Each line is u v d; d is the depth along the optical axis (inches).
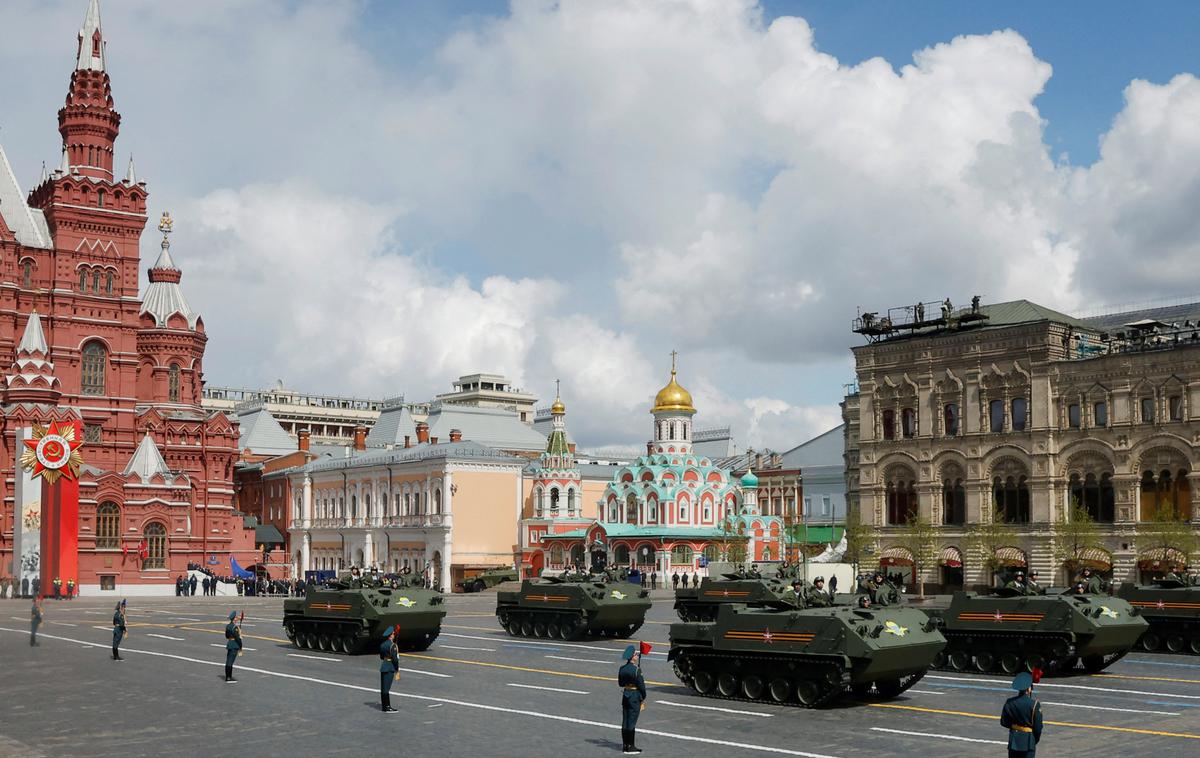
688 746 1024.9
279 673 1557.6
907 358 3324.3
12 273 4360.2
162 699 1316.4
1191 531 2716.5
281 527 5546.3
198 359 4945.9
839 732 1088.8
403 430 6264.8
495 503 4687.5
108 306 4534.9
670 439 4672.7
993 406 3147.1
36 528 3939.5
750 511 4734.3
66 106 4562.0
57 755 1002.1
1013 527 3065.9
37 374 4202.8
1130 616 1556.3
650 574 4350.4
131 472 4269.2
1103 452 2920.8
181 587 4143.7
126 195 4598.9
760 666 1280.8
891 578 2573.8
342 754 999.6
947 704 1263.5
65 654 1820.9
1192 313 3565.5
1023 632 1502.2
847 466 4451.3
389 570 4714.6
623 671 1008.2
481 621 2603.3
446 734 1089.4
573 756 986.1
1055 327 3051.2
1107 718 1170.0
